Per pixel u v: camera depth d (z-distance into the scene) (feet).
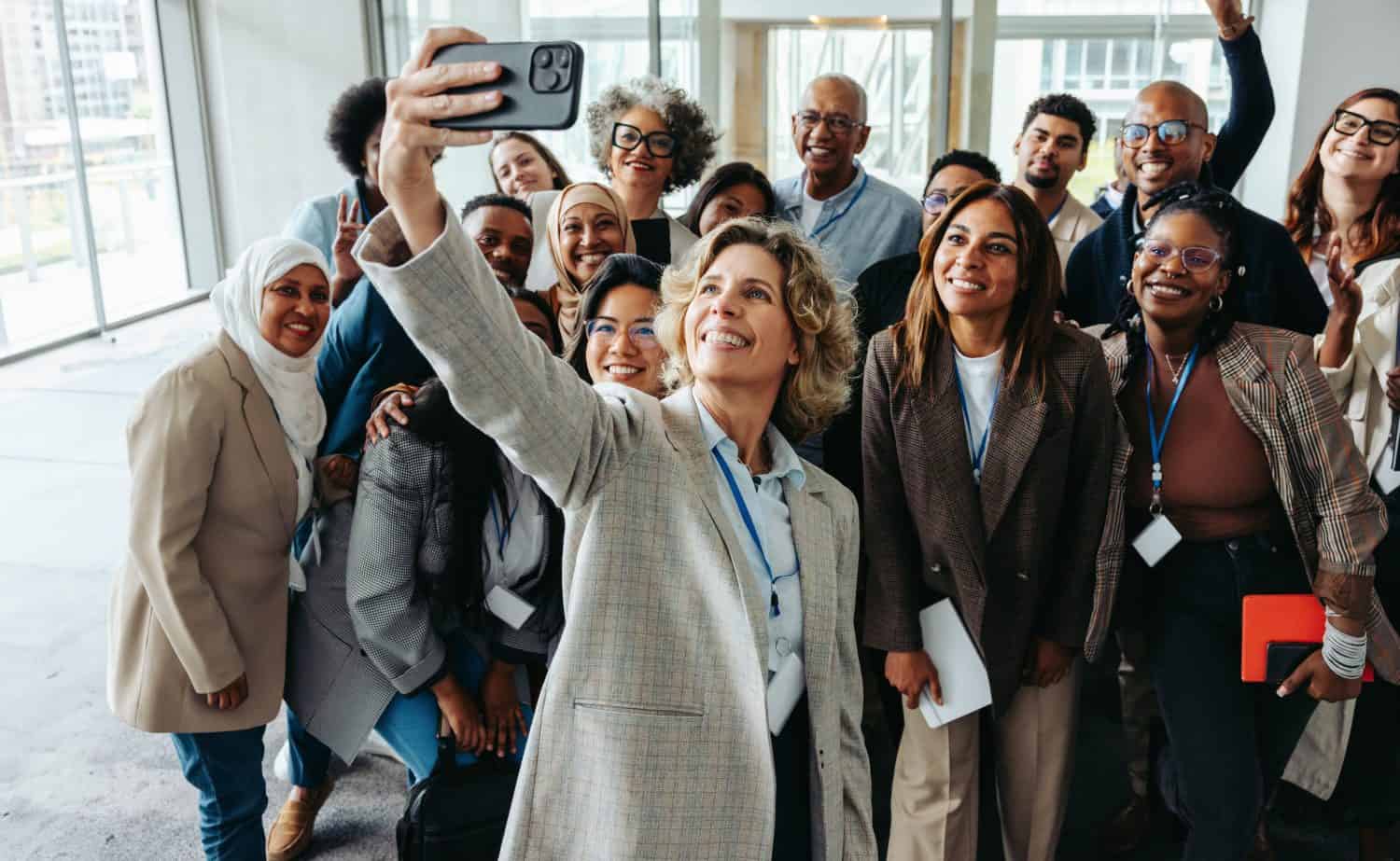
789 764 5.46
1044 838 8.21
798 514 5.47
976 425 7.80
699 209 12.35
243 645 7.74
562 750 4.87
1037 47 26.45
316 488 8.36
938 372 7.72
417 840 7.21
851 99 12.70
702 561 4.87
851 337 5.67
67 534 16.58
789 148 27.58
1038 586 7.78
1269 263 9.69
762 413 5.38
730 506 5.19
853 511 5.86
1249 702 7.66
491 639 7.97
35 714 11.75
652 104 12.29
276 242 7.91
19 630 13.58
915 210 13.12
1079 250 10.58
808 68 27.04
